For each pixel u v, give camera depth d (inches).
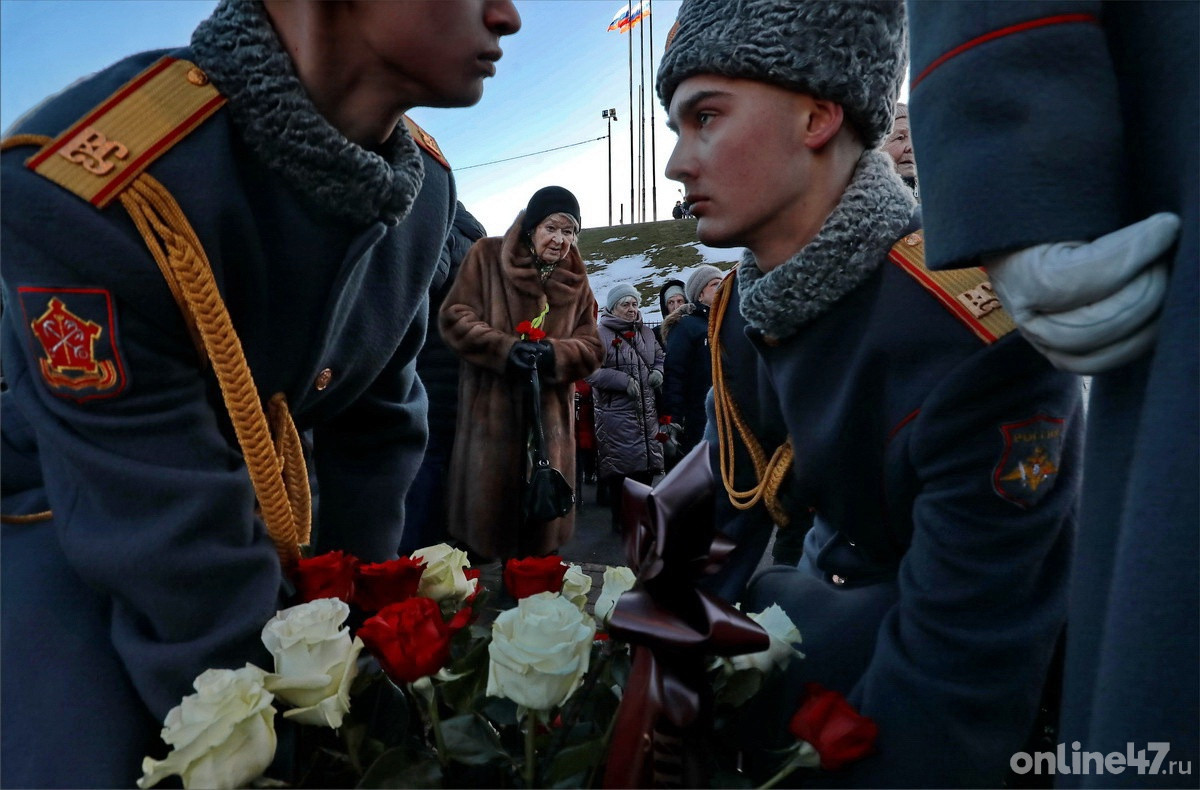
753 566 42.0
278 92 28.1
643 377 158.7
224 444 30.4
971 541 28.6
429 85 29.7
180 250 27.3
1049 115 21.2
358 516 42.5
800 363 34.5
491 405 103.7
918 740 28.3
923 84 24.0
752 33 30.3
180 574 27.0
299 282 31.9
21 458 32.3
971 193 21.8
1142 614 19.9
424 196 38.5
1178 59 21.5
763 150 31.5
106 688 27.7
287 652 24.8
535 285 106.3
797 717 25.1
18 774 25.8
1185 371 19.4
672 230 844.0
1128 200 23.0
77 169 26.4
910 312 30.5
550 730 26.9
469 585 34.3
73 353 26.5
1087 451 24.7
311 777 27.3
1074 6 21.8
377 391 42.6
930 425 29.4
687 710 23.2
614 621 23.8
